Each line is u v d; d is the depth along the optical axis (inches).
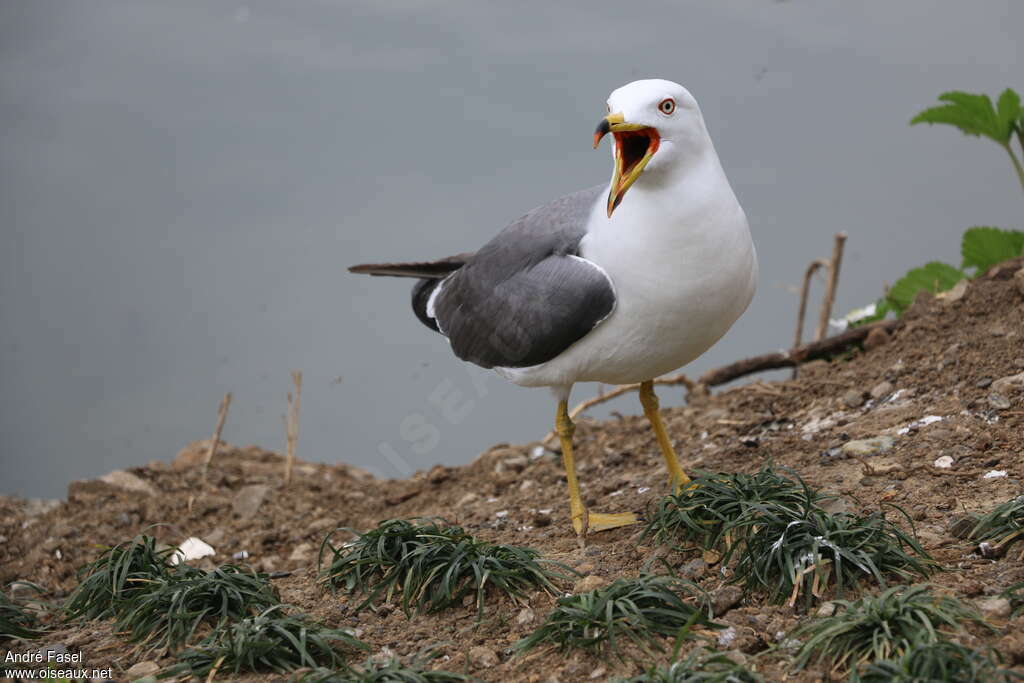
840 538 331.6
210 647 336.2
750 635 307.9
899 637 282.5
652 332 383.6
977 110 607.5
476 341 436.5
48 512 575.2
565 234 405.4
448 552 373.7
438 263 482.9
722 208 370.0
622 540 396.5
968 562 328.8
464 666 320.2
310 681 304.3
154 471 633.6
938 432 431.2
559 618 323.9
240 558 515.5
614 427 600.1
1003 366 477.4
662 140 357.7
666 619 318.3
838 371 562.3
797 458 449.4
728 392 594.9
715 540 356.5
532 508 477.7
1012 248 611.2
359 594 384.2
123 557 392.2
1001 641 283.0
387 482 617.0
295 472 658.8
